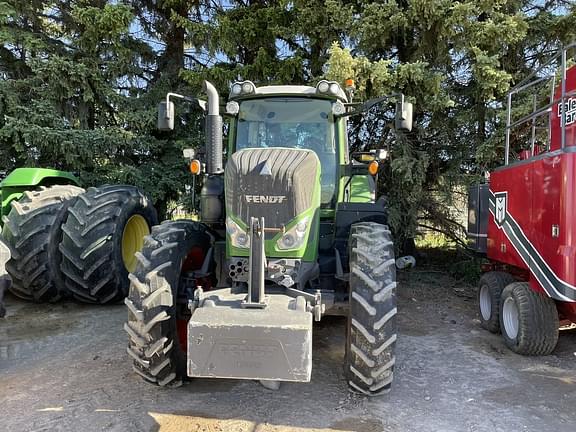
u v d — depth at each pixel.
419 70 6.62
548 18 6.95
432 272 7.98
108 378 3.89
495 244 5.34
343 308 3.79
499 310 5.00
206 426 3.17
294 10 7.82
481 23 6.54
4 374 4.00
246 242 3.44
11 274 5.59
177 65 9.03
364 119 8.12
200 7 9.11
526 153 5.74
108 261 5.46
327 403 3.51
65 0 8.42
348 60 6.46
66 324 5.27
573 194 3.83
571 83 5.55
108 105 8.41
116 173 7.86
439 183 7.83
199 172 4.04
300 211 3.42
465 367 4.22
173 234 3.70
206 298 3.18
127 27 7.92
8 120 7.32
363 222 4.10
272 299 3.17
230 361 2.84
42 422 3.21
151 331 3.33
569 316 4.42
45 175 6.42
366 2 7.12
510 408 3.47
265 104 4.65
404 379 3.95
